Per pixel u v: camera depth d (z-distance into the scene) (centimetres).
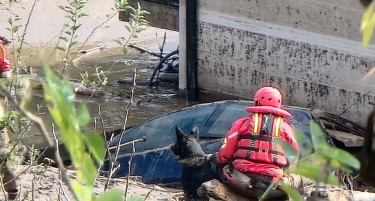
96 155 292
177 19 3631
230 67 3462
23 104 324
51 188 1317
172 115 2298
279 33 3241
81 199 316
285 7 3189
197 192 1348
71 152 288
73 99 289
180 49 3622
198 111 2283
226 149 1295
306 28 3138
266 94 1277
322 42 3092
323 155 315
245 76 3416
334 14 3020
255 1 3288
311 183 1191
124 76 4041
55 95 284
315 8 3080
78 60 4234
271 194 1216
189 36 3550
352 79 3020
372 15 300
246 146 1263
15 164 1159
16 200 1125
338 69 3066
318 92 3156
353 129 2269
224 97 3516
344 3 2973
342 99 3072
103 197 305
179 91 3666
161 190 1656
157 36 4856
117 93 3591
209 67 3538
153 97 3656
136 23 1219
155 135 2238
